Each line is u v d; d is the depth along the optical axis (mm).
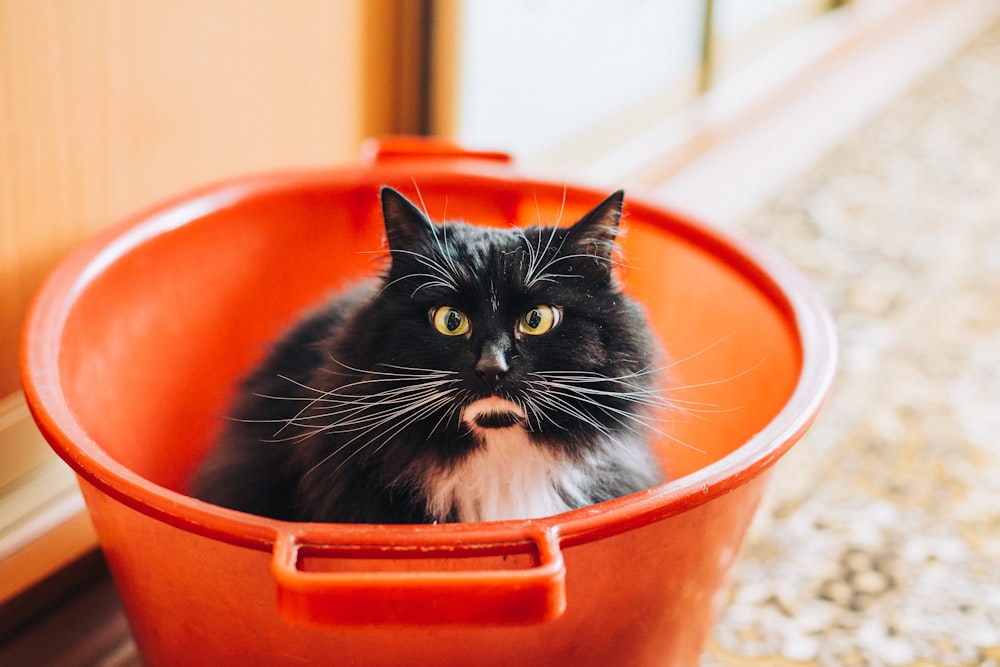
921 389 1639
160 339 1060
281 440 945
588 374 834
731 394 1045
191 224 1077
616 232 869
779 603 1194
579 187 1166
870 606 1194
